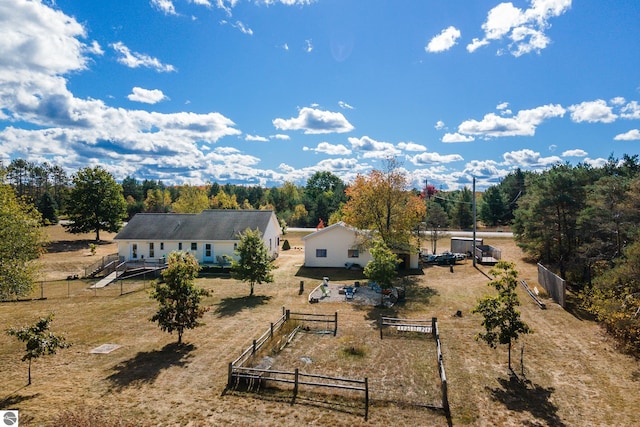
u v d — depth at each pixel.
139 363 16.36
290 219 87.44
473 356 17.44
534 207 33.22
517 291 28.47
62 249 52.31
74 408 12.35
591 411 12.88
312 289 30.81
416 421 12.21
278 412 12.57
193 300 18.62
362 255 39.44
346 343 19.03
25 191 102.44
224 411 12.55
